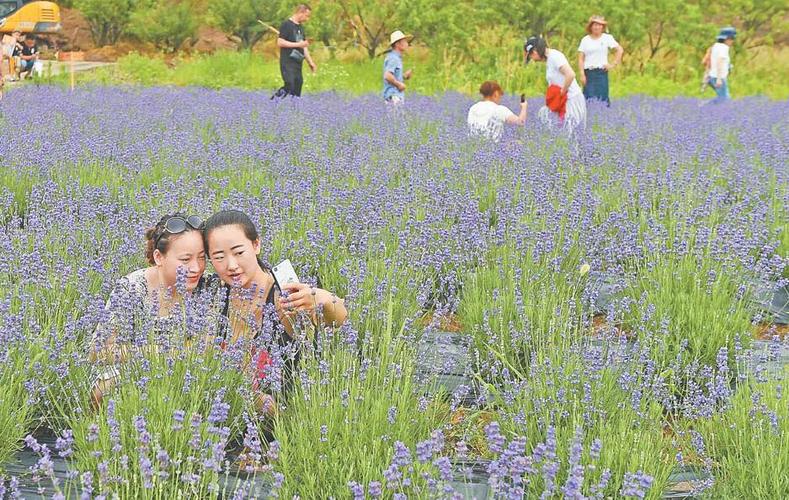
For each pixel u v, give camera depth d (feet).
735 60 102.83
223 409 11.38
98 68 90.53
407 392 13.04
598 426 12.60
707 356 15.69
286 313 14.26
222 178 26.17
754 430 12.44
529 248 19.42
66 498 10.85
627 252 19.30
